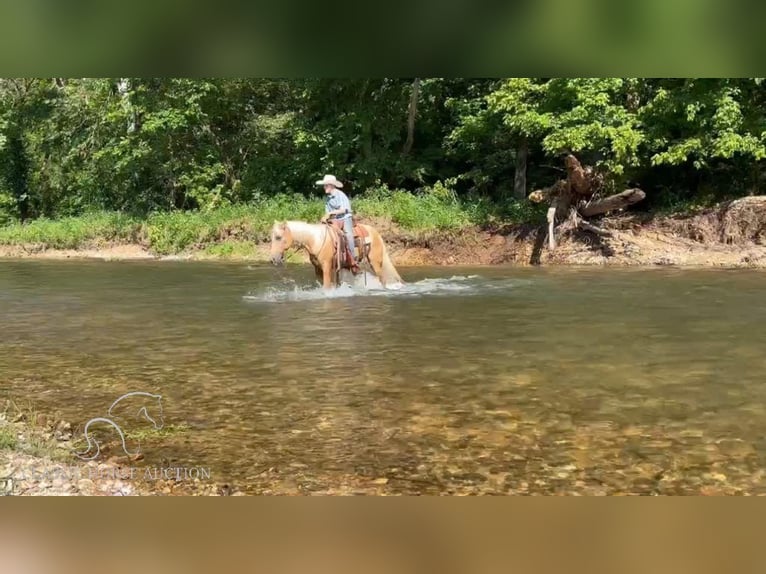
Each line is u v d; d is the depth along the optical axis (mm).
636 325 9328
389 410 5762
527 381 6555
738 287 13281
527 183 25828
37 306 11781
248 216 25047
